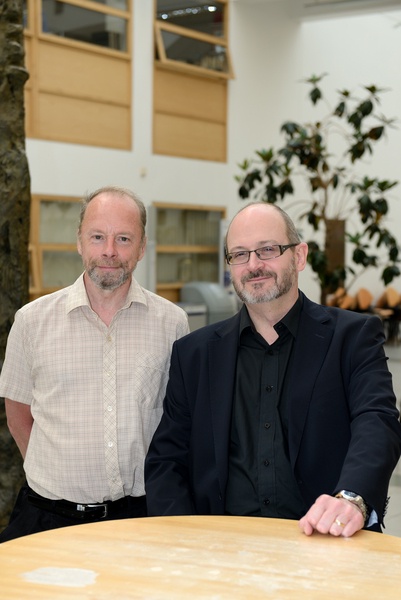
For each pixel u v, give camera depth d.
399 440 2.29
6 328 3.68
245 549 1.93
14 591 1.68
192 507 2.49
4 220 3.65
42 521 2.76
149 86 11.04
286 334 2.53
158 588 1.70
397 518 4.80
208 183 11.97
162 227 11.34
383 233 8.52
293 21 13.06
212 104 11.98
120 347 2.79
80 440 2.71
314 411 2.43
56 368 2.76
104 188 2.80
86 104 10.27
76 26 10.11
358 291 13.99
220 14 11.98
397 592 1.69
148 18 10.96
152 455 2.60
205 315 11.01
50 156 9.85
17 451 3.75
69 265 10.21
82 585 1.71
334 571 1.79
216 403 2.52
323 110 13.75
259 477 2.43
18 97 3.68
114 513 2.74
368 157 14.23
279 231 2.48
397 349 12.61
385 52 14.10
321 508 2.06
